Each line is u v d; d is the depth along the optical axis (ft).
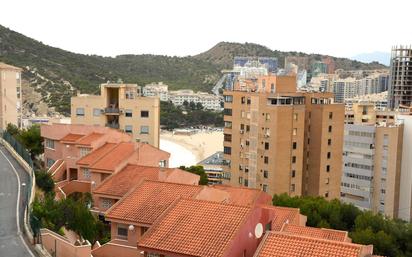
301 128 370.53
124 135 258.78
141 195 152.76
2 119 417.49
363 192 472.03
